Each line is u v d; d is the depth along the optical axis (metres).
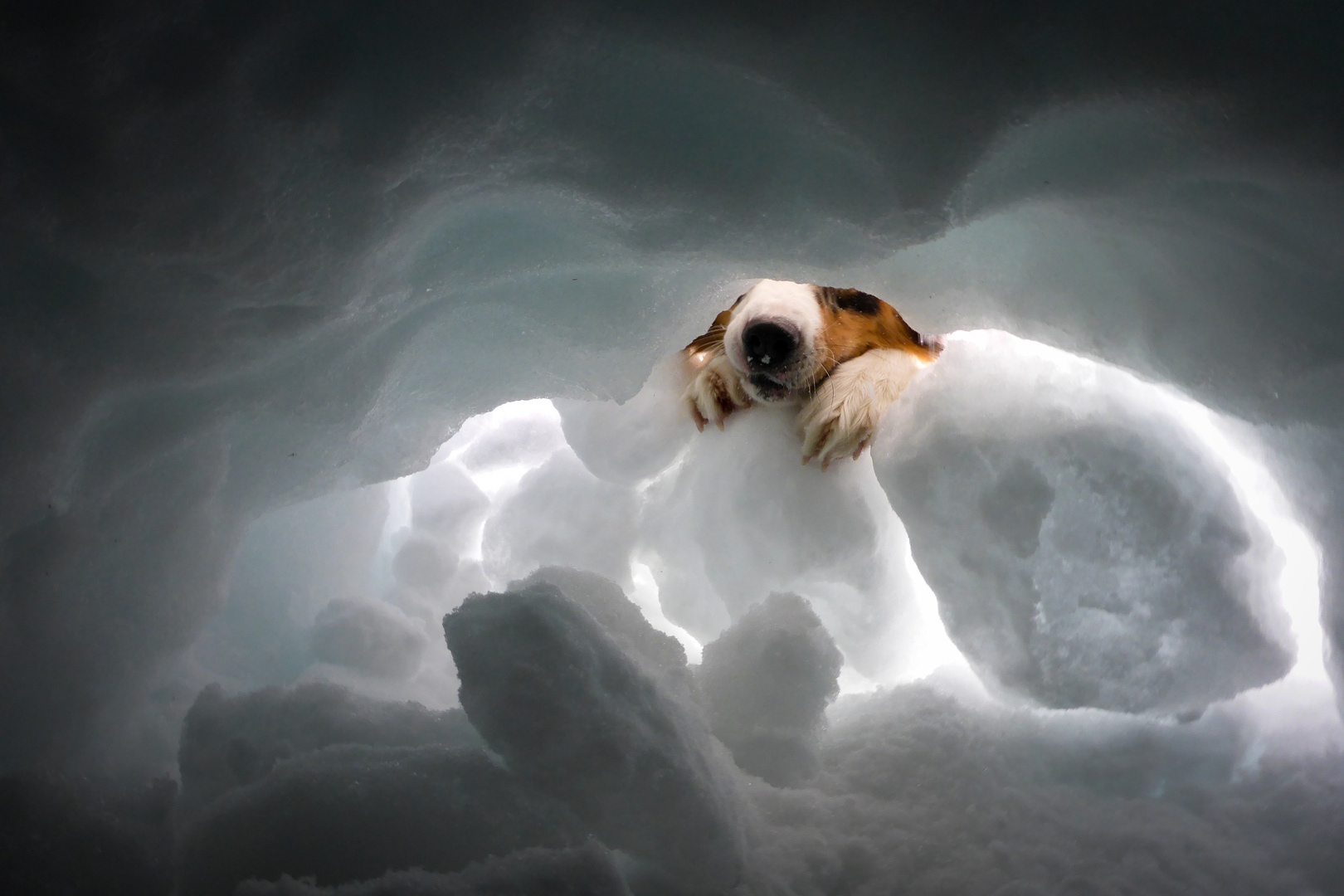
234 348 0.35
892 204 0.35
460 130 0.33
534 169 0.36
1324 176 0.30
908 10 0.31
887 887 0.34
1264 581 0.44
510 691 0.33
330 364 0.40
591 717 0.33
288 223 0.33
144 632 0.39
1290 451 0.40
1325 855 0.36
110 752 0.38
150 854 0.32
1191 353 0.39
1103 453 0.44
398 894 0.28
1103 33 0.31
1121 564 0.44
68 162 0.30
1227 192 0.33
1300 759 0.41
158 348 0.34
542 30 0.32
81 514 0.35
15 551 0.33
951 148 0.33
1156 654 0.44
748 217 0.38
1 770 0.34
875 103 0.34
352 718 0.40
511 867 0.29
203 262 0.32
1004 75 0.32
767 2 0.32
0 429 0.31
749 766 0.41
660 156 0.36
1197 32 0.30
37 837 0.30
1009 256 0.42
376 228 0.35
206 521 0.40
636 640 0.43
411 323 0.42
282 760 0.35
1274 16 0.29
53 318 0.32
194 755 0.39
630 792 0.33
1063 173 0.35
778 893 0.33
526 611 0.35
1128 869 0.35
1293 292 0.35
